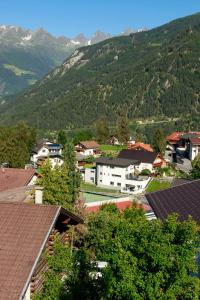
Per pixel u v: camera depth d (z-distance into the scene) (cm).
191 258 1766
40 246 1905
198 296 1825
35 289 1991
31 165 10594
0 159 8319
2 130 9238
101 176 10750
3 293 1711
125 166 10412
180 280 1756
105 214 3606
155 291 1738
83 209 4512
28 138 10956
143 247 1778
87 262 2133
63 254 2080
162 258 1727
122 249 1825
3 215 2066
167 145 15412
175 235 1798
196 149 13712
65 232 2489
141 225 1841
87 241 3428
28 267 1812
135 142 16638
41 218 2039
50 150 13138
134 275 1788
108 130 16888
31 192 3919
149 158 11644
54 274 2020
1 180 5062
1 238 1945
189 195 3073
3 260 1844
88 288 2019
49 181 4188
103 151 14812
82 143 14512
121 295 1825
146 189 10000
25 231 1977
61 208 2136
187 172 11612
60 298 1923
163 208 2962
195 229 1808
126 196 8594
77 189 4891
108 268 1878
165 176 11156
